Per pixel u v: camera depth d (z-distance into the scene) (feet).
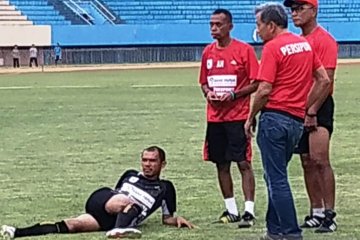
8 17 234.38
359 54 245.45
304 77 30.89
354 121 83.41
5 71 209.05
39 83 156.76
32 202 42.68
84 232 34.45
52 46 231.30
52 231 34.17
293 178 49.52
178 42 236.43
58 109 101.45
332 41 34.17
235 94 36.40
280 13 31.01
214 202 42.32
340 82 150.71
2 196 44.60
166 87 140.77
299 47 30.91
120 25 233.96
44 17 237.86
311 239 33.35
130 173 35.76
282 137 30.73
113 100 114.52
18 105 107.76
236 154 36.83
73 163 57.21
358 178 49.78
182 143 67.62
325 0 253.85
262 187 47.03
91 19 241.55
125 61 234.79
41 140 70.44
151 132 75.82
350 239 33.40
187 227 35.78
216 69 36.91
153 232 34.68
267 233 32.65
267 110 30.89
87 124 83.41
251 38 231.71
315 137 34.68
